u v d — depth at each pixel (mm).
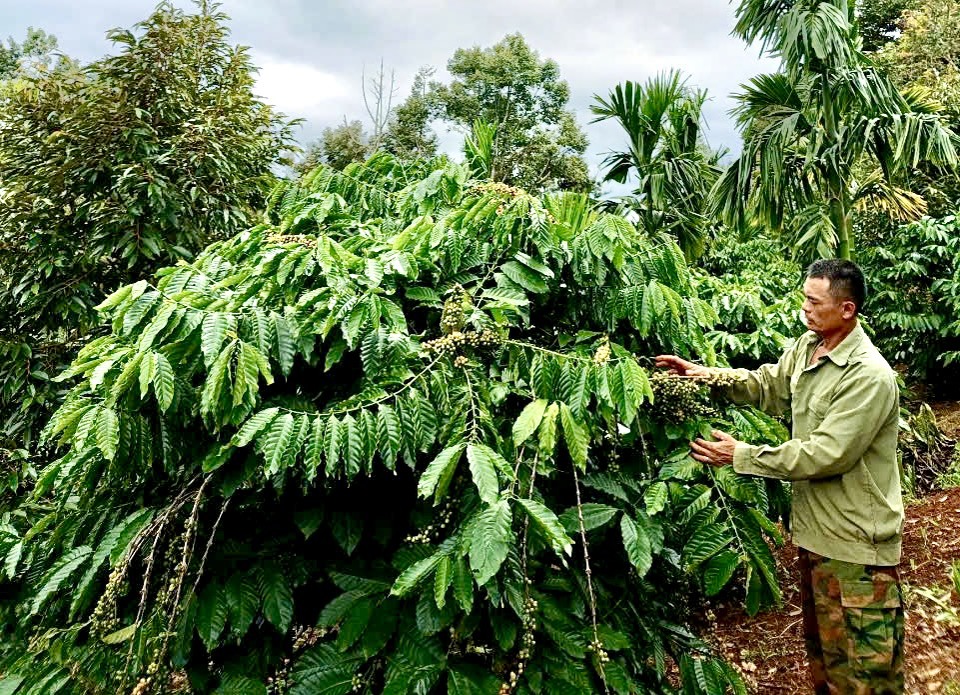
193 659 1627
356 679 1448
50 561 1842
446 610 1451
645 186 5418
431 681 1392
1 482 3262
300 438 1378
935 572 3021
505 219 1755
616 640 1561
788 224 5551
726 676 1764
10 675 1545
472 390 1567
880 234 6500
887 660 1690
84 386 1691
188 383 1557
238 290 1715
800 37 4746
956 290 4898
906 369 6152
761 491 1626
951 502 3631
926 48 9031
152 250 3588
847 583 1714
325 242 1609
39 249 3658
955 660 2438
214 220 4031
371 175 2484
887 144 4840
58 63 4176
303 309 1562
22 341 3695
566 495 1770
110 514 1759
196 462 1620
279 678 1604
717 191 5359
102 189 3811
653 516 1663
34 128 3883
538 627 1537
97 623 1464
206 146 3873
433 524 1585
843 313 1736
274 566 1625
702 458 1646
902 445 3906
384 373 1522
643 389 1505
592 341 1803
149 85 3949
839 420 1634
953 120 6273
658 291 1767
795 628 2824
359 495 1732
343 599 1554
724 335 2918
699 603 2340
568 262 1821
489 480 1311
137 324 1484
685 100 5461
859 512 1694
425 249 1740
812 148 4926
